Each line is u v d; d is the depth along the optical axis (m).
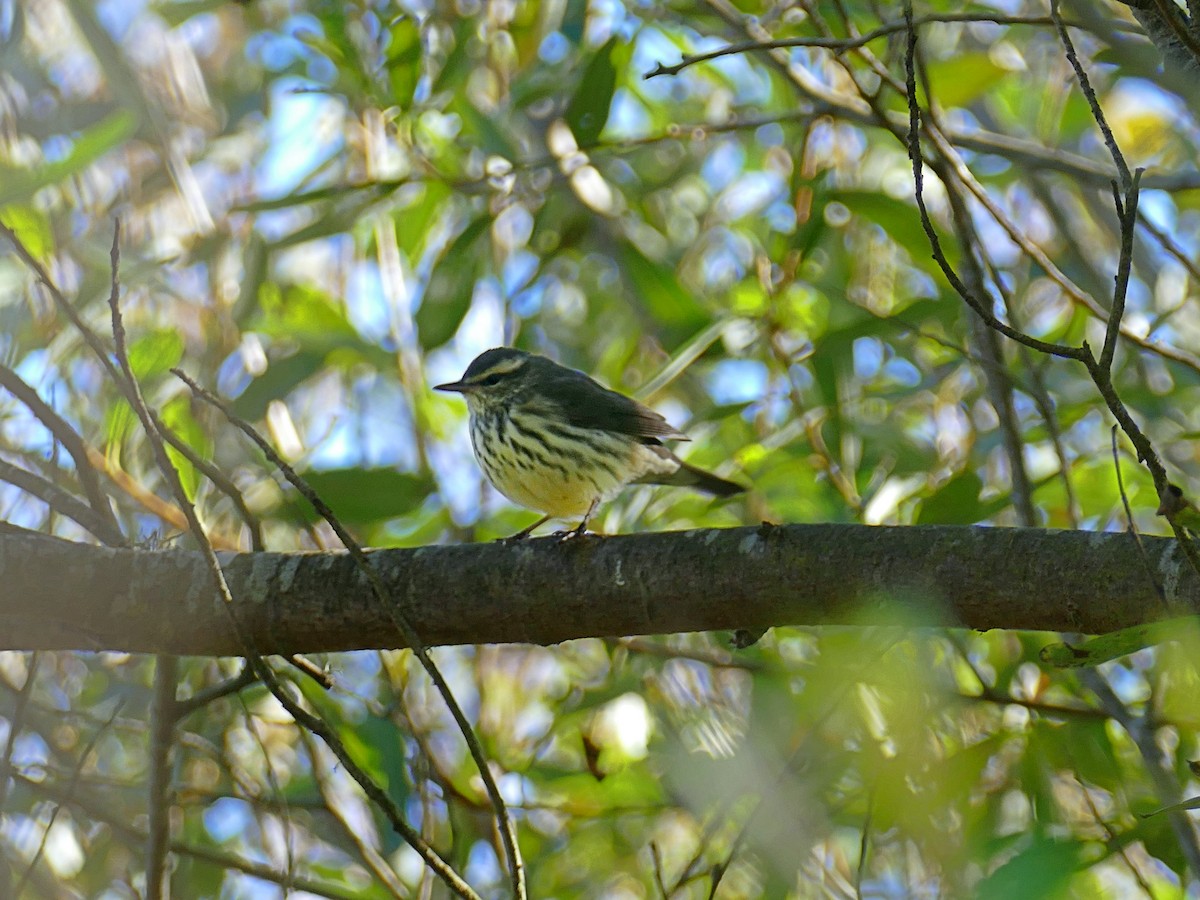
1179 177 11.66
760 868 9.51
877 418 13.08
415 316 11.64
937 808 7.63
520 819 11.95
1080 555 7.46
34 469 11.73
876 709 9.12
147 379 10.51
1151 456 6.16
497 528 13.35
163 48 15.41
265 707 12.88
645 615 8.22
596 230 15.02
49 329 12.05
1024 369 11.92
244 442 13.31
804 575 7.89
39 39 14.43
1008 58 13.94
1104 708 9.59
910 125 6.72
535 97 12.23
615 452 12.46
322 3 11.27
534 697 13.28
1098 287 12.75
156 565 8.51
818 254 12.84
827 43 8.27
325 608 8.45
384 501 11.20
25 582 8.41
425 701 12.52
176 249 13.90
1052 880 6.37
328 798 10.96
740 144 15.47
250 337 13.45
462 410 13.94
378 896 10.66
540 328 15.30
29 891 11.42
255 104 15.16
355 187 11.45
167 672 8.47
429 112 11.86
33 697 12.41
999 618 7.63
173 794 10.38
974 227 9.71
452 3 13.31
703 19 13.21
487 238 13.28
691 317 12.27
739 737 9.66
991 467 13.00
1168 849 8.75
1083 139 15.04
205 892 12.23
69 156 9.15
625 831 12.04
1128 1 7.57
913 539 7.81
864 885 9.73
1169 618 7.11
